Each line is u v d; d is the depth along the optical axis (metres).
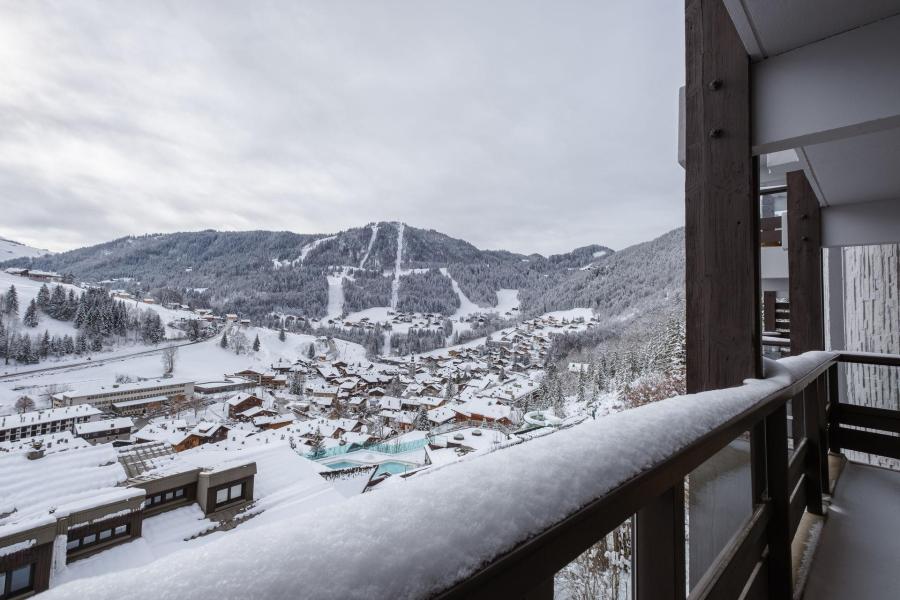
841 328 4.50
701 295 1.66
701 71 1.73
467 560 0.32
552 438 0.56
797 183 3.54
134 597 0.19
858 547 1.97
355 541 0.29
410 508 0.35
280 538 0.28
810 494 2.32
